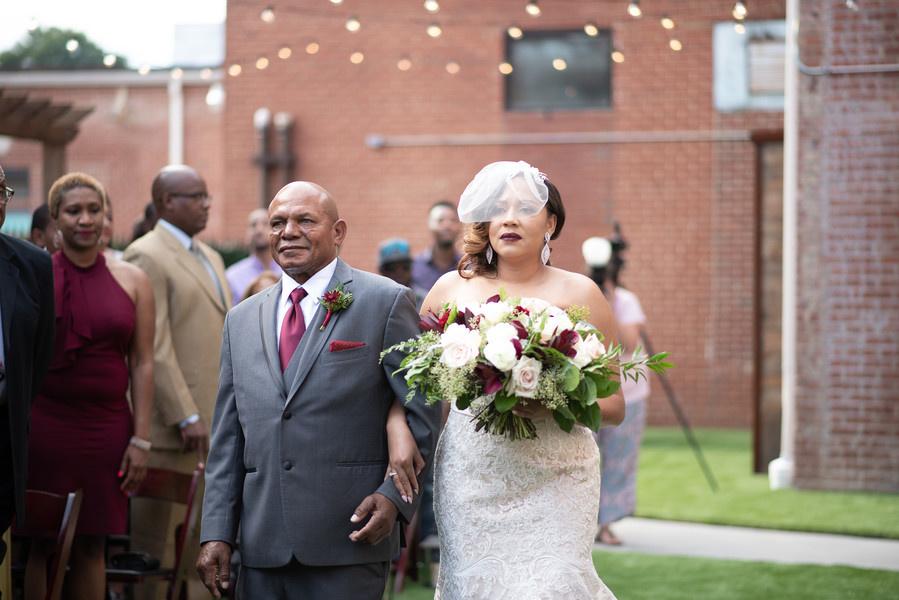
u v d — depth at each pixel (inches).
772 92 591.8
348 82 633.0
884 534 340.5
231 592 244.4
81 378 218.7
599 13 607.5
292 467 167.0
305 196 173.8
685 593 273.6
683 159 601.0
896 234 403.9
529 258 180.2
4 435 175.9
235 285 386.6
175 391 246.4
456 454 175.2
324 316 171.9
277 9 636.1
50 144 427.8
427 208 627.2
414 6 625.9
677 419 604.1
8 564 199.8
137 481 224.2
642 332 348.8
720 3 593.9
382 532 164.9
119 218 803.4
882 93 403.5
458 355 159.0
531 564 169.2
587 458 175.2
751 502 392.2
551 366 161.6
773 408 451.8
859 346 407.8
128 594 245.8
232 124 642.2
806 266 411.2
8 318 175.2
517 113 618.2
